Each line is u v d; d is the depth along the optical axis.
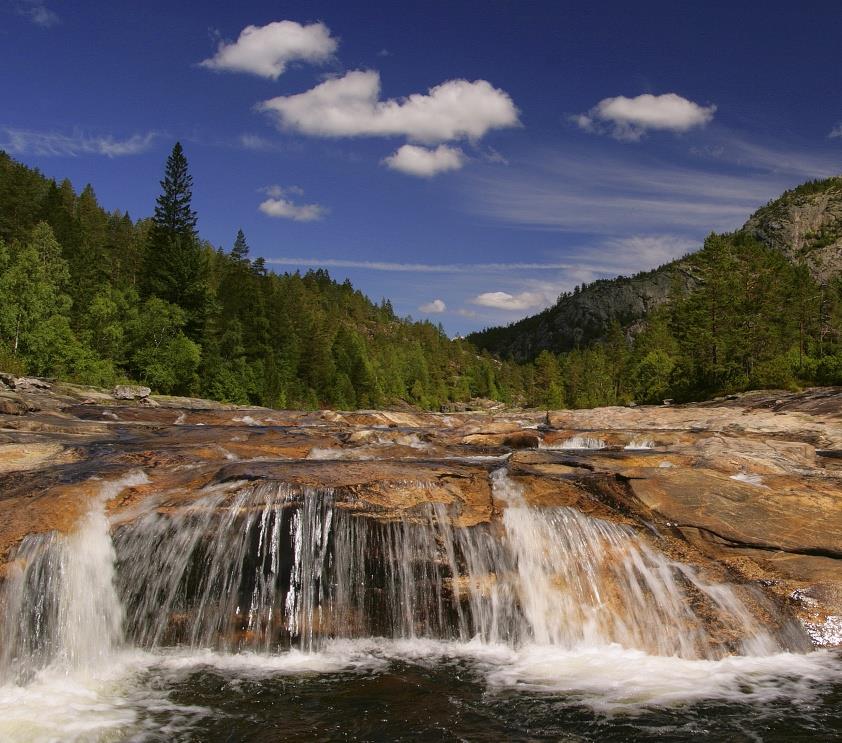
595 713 6.89
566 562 9.58
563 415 31.39
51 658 8.36
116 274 92.81
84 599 8.81
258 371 80.69
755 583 9.27
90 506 9.77
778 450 15.95
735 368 54.28
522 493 10.68
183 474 11.63
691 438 20.16
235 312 85.44
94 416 24.72
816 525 10.06
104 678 7.83
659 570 9.45
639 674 7.97
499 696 7.31
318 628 9.21
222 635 9.09
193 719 6.71
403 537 9.62
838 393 28.55
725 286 56.94
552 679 7.82
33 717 6.73
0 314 48.12
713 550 9.74
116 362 59.16
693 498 10.55
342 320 179.12
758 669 8.12
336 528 9.62
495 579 9.45
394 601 9.45
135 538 9.38
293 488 10.11
